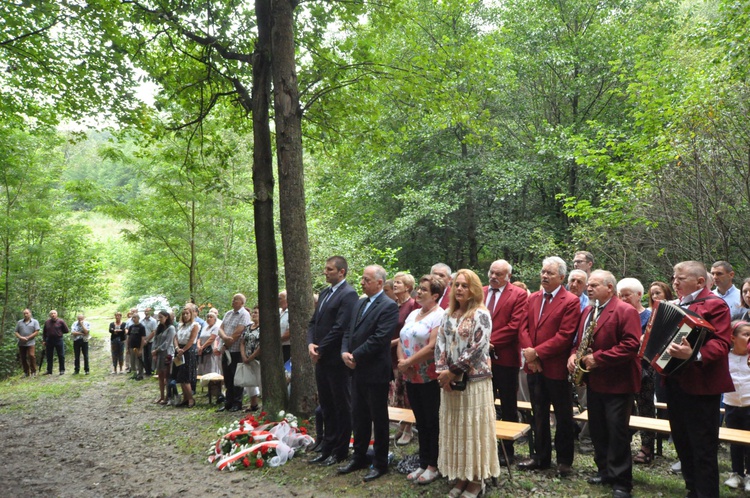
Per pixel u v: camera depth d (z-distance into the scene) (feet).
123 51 25.84
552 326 15.29
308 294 23.04
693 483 13.11
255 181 24.52
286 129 23.04
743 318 17.38
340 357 17.31
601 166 37.22
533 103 56.65
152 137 32.04
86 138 31.45
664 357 12.35
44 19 25.44
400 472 15.99
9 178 56.39
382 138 33.12
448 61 30.89
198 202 53.67
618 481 13.58
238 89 26.32
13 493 16.81
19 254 59.82
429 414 14.97
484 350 13.34
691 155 29.17
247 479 16.84
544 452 15.58
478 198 54.65
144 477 17.78
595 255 37.45
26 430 26.21
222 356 26.96
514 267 52.03
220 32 27.37
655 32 51.65
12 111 32.81
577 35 52.70
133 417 27.30
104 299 72.59
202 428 23.54
